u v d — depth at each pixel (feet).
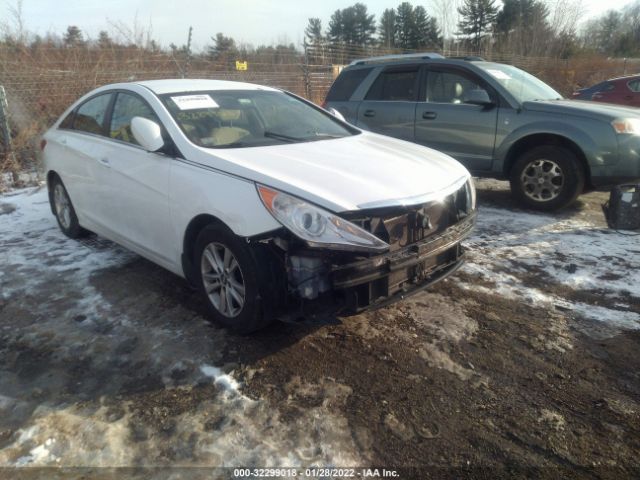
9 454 7.87
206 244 10.91
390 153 12.38
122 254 15.85
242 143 12.20
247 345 10.69
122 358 10.33
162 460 7.71
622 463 7.64
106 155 13.74
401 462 7.68
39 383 9.59
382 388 9.33
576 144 18.44
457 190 11.36
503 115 19.89
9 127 26.03
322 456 7.77
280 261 9.71
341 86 25.22
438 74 21.85
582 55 81.15
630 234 17.03
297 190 9.47
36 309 12.39
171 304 12.55
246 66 42.80
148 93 13.12
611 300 12.50
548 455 7.80
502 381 9.53
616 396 9.10
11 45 31.01
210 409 8.80
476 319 11.71
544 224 18.29
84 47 33.76
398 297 10.07
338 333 11.16
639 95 42.88
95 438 8.16
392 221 9.73
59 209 17.44
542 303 12.42
